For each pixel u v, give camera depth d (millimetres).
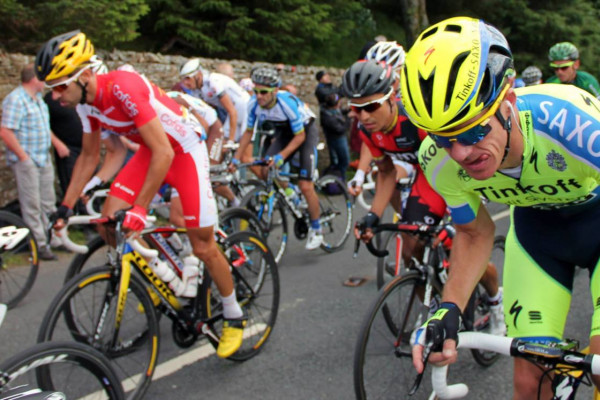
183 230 2902
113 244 2889
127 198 2857
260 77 4535
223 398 2658
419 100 1278
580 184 1591
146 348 2682
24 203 4586
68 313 2510
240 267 3211
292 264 4703
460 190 1685
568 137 1490
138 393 2594
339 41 12164
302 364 2963
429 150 1726
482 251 1723
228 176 4125
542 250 1825
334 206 5184
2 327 3479
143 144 2781
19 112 4484
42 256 4691
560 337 1742
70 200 2828
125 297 2514
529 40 14492
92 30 6598
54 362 1954
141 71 6680
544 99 1522
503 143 1347
